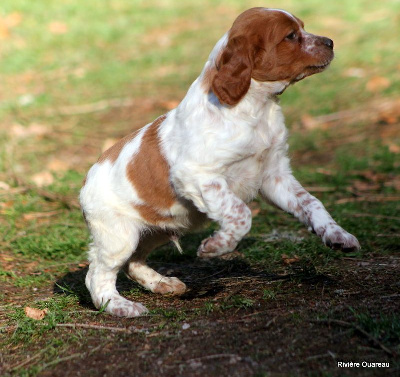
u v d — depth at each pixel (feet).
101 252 28.60
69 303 29.30
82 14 92.17
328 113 60.44
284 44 26.09
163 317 26.20
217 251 26.30
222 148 25.99
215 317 25.52
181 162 26.55
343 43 74.74
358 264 31.32
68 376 22.02
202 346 22.88
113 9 94.38
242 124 26.14
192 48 79.36
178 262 35.29
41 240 38.06
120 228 28.27
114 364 22.44
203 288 30.25
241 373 20.90
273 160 27.73
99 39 84.17
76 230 40.14
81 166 52.44
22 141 58.18
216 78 25.70
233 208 25.90
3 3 92.89
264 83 26.37
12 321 27.25
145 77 72.64
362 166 48.93
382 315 23.73
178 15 91.09
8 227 41.11
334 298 26.53
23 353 24.16
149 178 27.76
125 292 30.76
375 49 71.97
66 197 45.39
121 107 65.41
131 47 81.56
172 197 27.81
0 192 46.88
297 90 65.67
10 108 65.26
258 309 25.93
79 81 72.23
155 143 27.81
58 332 25.64
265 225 39.52
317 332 23.16
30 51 80.53
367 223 37.88
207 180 26.25
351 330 22.84
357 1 86.94
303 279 29.30
